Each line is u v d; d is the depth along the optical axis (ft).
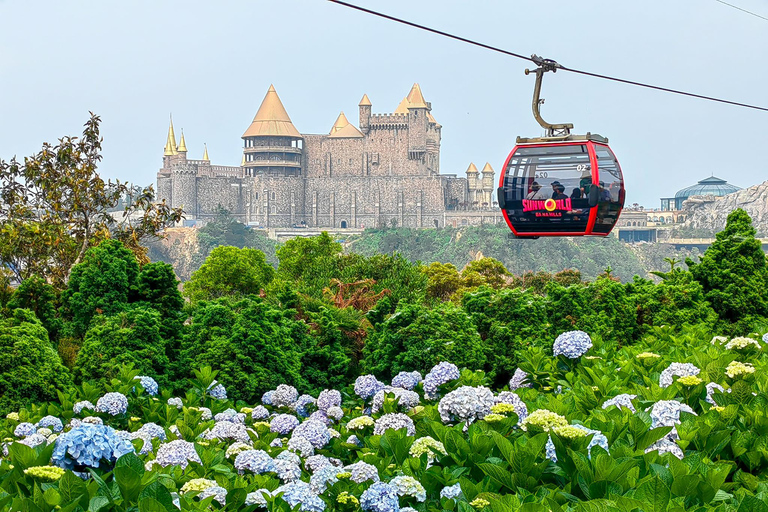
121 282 67.10
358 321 73.00
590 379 44.93
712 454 31.42
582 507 24.22
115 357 54.03
